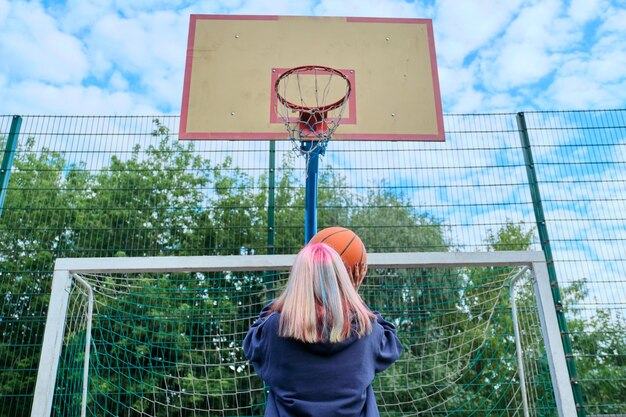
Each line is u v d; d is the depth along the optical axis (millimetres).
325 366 1218
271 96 4184
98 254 4559
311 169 3930
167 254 4715
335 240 1817
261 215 4957
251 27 4496
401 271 5133
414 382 4918
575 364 3992
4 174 4613
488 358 4715
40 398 3061
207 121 4102
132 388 5047
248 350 1376
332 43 4445
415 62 4410
